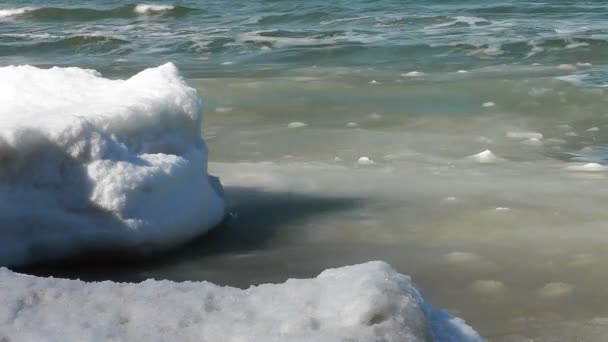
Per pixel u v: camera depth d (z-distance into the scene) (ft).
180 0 73.20
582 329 11.82
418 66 39.27
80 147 13.65
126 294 8.29
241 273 13.85
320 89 32.71
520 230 16.16
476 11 60.03
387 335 7.29
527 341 11.43
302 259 14.53
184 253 14.69
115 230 13.73
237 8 67.41
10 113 14.64
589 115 28.50
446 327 8.09
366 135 25.64
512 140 25.40
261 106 29.78
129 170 13.99
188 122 15.92
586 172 21.26
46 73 16.65
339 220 16.65
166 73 16.49
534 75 35.73
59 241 13.53
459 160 22.77
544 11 59.00
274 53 44.34
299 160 22.57
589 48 42.55
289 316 7.61
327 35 50.90
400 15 59.47
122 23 62.18
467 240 15.60
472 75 36.06
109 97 15.56
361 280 7.98
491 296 13.07
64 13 66.90
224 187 18.99
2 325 7.75
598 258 14.64
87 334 7.57
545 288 13.33
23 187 13.37
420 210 17.34
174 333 7.60
